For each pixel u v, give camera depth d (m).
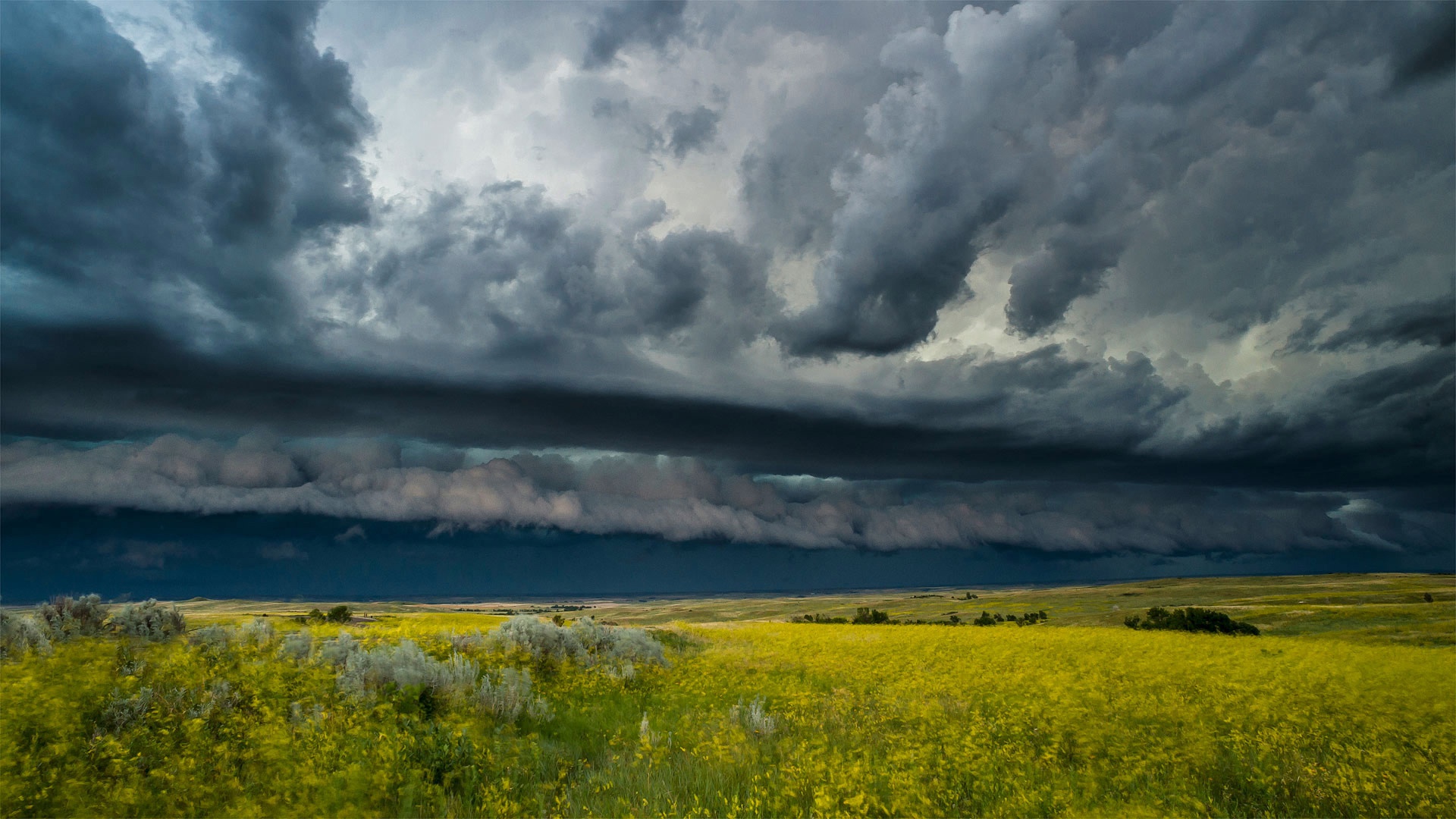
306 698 8.28
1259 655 21.62
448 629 17.22
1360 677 15.33
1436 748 10.05
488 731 8.87
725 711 11.20
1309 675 15.70
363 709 8.05
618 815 6.21
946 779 7.51
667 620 155.38
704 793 7.11
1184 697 12.55
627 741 9.42
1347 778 7.85
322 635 13.44
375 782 5.65
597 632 17.70
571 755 8.76
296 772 5.57
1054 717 10.20
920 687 13.29
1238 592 156.38
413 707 8.97
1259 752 9.05
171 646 10.09
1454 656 22.73
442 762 6.89
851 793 6.43
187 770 5.72
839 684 15.11
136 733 6.48
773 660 19.08
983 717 10.94
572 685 13.06
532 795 6.88
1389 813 7.54
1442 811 7.48
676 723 10.19
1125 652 21.41
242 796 5.43
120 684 7.49
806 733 9.88
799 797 6.81
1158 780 8.27
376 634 15.33
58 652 8.33
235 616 15.82
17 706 5.88
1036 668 16.09
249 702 7.94
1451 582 161.38
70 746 5.72
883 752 9.01
